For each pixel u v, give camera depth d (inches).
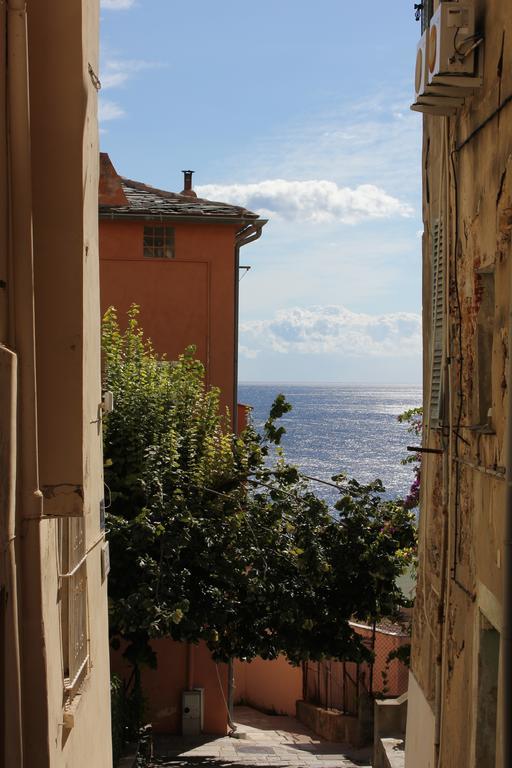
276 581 604.1
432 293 365.7
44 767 216.2
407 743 405.1
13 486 195.5
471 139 287.9
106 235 826.8
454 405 308.0
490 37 264.1
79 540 295.9
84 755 293.4
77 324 226.1
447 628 310.0
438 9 273.9
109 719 365.4
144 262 828.0
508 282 240.8
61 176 226.5
